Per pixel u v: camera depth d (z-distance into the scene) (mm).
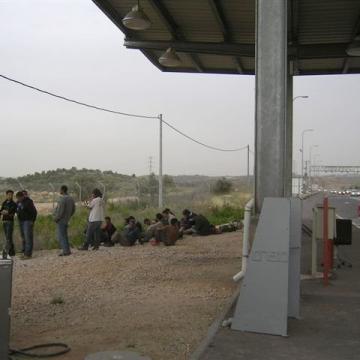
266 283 6801
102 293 9430
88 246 16141
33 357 5840
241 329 6746
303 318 7391
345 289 9336
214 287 9961
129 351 6047
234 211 30641
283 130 8180
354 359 5695
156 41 16453
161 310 8109
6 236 14836
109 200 37344
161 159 33375
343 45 17312
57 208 14523
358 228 23656
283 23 8250
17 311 8047
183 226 20422
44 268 12352
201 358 5668
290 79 21688
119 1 13492
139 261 13297
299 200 7539
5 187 45750
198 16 14758
